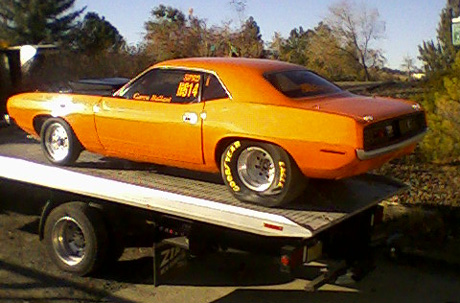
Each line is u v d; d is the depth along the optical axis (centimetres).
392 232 687
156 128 530
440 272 627
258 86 493
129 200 532
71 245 592
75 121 590
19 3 3875
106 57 1848
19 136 858
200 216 486
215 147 496
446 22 3359
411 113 500
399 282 602
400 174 898
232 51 1605
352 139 434
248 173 486
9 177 640
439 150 952
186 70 530
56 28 3906
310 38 3847
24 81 1498
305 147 450
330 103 486
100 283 573
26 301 520
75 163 621
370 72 3862
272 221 444
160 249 536
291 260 459
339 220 461
